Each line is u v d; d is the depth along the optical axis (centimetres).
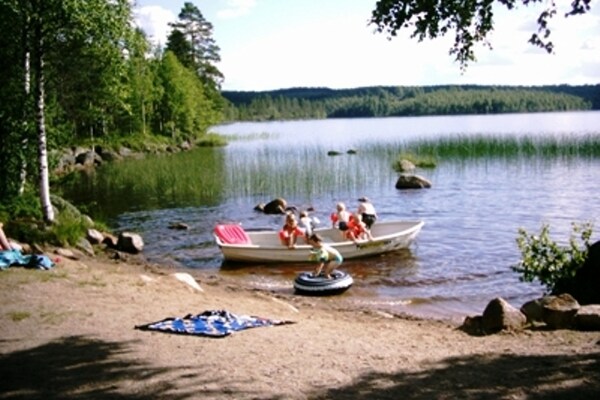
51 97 1588
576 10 565
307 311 984
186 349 641
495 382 539
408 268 1349
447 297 1121
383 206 2189
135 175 3102
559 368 566
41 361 600
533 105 15662
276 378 555
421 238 1662
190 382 541
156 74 5719
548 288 974
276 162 3406
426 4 633
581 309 747
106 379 549
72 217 1562
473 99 16175
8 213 1420
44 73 1546
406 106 17150
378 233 1642
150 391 521
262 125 12225
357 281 1248
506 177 2792
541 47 601
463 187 2559
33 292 880
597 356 595
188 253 1534
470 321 804
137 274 1124
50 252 1306
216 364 592
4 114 1450
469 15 632
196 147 5453
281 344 674
